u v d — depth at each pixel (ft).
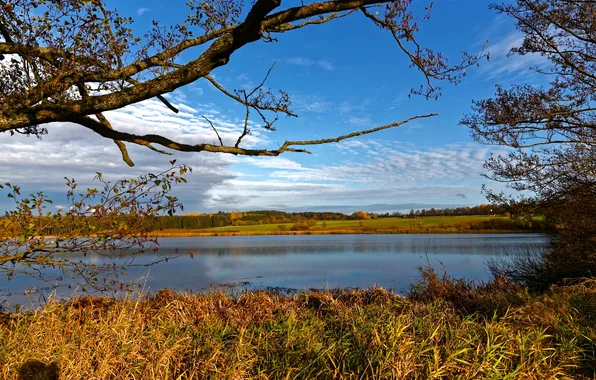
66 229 11.71
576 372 13.76
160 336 15.55
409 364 12.36
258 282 43.50
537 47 28.66
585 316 17.63
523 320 17.37
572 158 30.19
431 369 12.25
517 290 28.35
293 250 91.15
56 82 9.70
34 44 9.95
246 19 9.19
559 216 33.17
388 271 50.96
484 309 20.98
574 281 31.35
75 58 9.92
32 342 14.11
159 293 23.91
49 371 12.62
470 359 13.28
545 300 20.02
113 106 9.69
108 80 10.70
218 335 16.39
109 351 13.76
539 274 36.86
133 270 52.75
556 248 34.88
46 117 9.52
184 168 11.93
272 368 13.71
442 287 28.58
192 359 14.05
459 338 14.58
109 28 10.41
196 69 9.61
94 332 15.17
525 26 28.94
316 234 187.93
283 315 20.20
